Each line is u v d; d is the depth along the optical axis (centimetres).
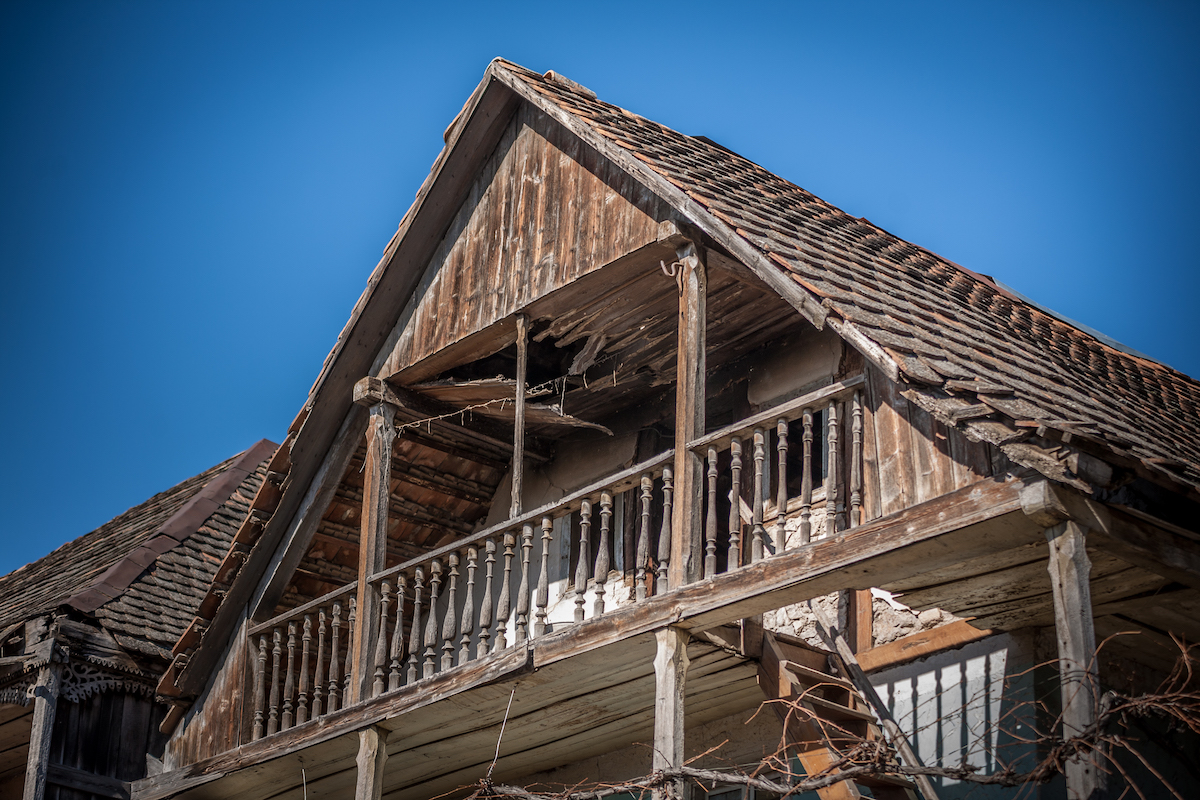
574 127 1056
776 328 1132
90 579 1472
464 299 1153
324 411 1223
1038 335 1141
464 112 1161
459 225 1186
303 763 1180
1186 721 625
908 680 998
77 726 1298
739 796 1088
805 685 943
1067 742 627
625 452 1265
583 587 951
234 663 1270
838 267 919
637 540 1229
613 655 934
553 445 1341
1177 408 1138
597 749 1191
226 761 1213
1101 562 772
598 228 1044
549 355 1207
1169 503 764
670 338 1140
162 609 1429
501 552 1362
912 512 772
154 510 1777
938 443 780
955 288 1142
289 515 1266
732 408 1177
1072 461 693
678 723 853
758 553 866
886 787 881
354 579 1323
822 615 1070
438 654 1330
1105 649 952
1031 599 873
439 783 1278
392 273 1191
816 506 1076
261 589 1277
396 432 1225
